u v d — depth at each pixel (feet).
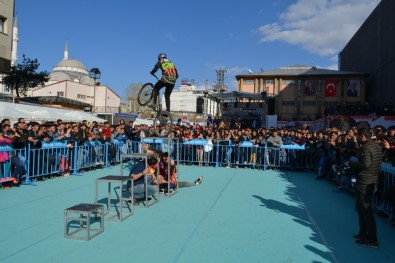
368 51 131.03
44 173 31.40
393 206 19.53
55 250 14.42
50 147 31.91
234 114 97.50
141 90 28.32
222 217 20.31
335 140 34.94
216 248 15.07
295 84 147.33
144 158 23.34
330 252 14.99
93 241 15.61
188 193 27.58
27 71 111.04
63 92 201.57
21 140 29.09
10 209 21.01
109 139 43.09
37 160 30.58
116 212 20.98
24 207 21.56
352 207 23.86
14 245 14.94
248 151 45.09
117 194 26.17
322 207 23.73
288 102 147.64
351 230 18.38
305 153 43.19
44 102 123.65
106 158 41.70
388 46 106.01
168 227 18.07
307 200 26.03
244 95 86.79
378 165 15.84
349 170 27.58
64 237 16.03
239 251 14.79
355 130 28.99
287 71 153.89
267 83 150.51
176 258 13.79
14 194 25.32
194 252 14.52
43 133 31.73
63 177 33.60
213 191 28.63
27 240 15.60
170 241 15.84
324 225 19.24
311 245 15.84
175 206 22.95
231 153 45.78
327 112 88.79
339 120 67.21
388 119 64.39
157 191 24.26
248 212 21.70
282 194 28.09
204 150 46.06
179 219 19.69
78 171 36.22
